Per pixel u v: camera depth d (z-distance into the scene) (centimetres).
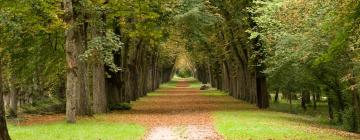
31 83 4428
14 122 2858
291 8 2717
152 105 5147
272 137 2172
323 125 3509
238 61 5975
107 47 3125
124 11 3466
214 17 4016
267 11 3177
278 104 6406
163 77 14450
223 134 2300
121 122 2944
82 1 3025
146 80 7544
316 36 2697
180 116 3562
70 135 2141
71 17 2755
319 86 4300
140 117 3434
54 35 3547
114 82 4334
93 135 2161
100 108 3828
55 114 3788
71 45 2777
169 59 10450
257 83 4669
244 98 6131
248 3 4231
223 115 3541
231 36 4931
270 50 3431
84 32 3341
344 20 1662
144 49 6650
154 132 2452
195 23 3906
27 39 3362
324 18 2478
